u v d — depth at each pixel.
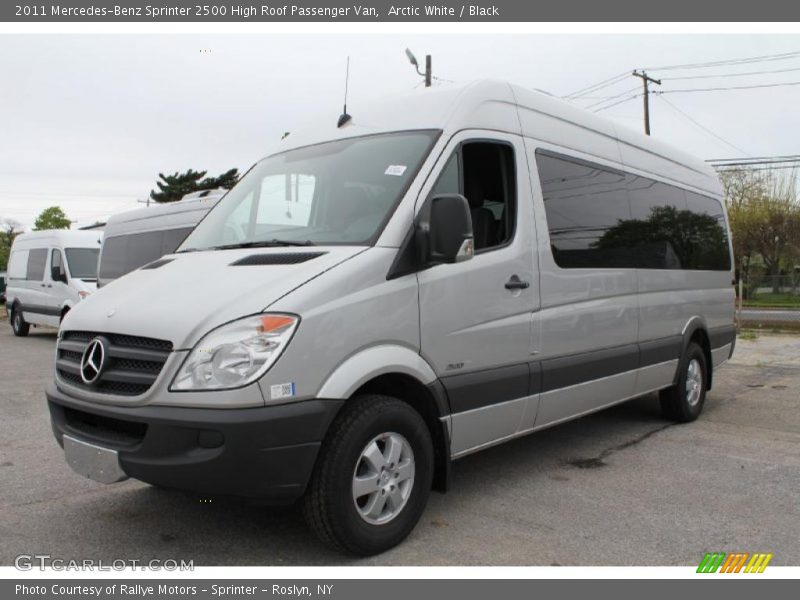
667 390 7.16
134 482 5.14
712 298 7.86
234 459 3.29
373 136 4.71
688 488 5.07
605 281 5.78
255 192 4.97
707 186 8.26
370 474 3.78
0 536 4.15
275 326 3.43
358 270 3.77
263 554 3.89
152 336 3.52
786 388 9.66
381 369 3.78
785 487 5.10
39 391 9.22
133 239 13.82
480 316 4.47
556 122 5.53
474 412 4.42
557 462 5.75
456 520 4.40
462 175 4.46
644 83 30.42
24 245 18.33
